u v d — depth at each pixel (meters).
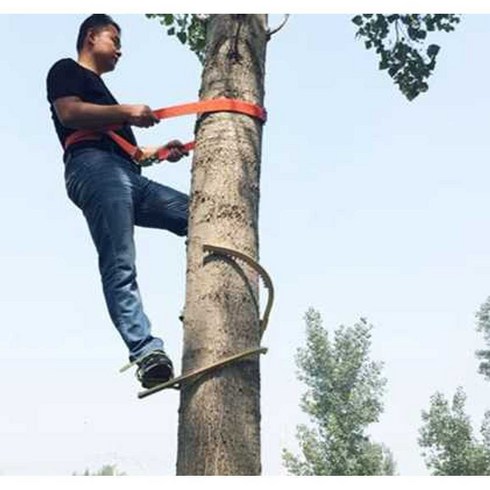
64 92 3.83
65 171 3.86
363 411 32.72
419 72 8.16
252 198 3.51
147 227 4.06
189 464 3.02
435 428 30.27
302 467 31.50
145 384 3.28
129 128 4.12
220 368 3.14
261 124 3.72
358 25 8.17
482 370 36.66
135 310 3.44
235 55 3.74
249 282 3.34
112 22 4.33
